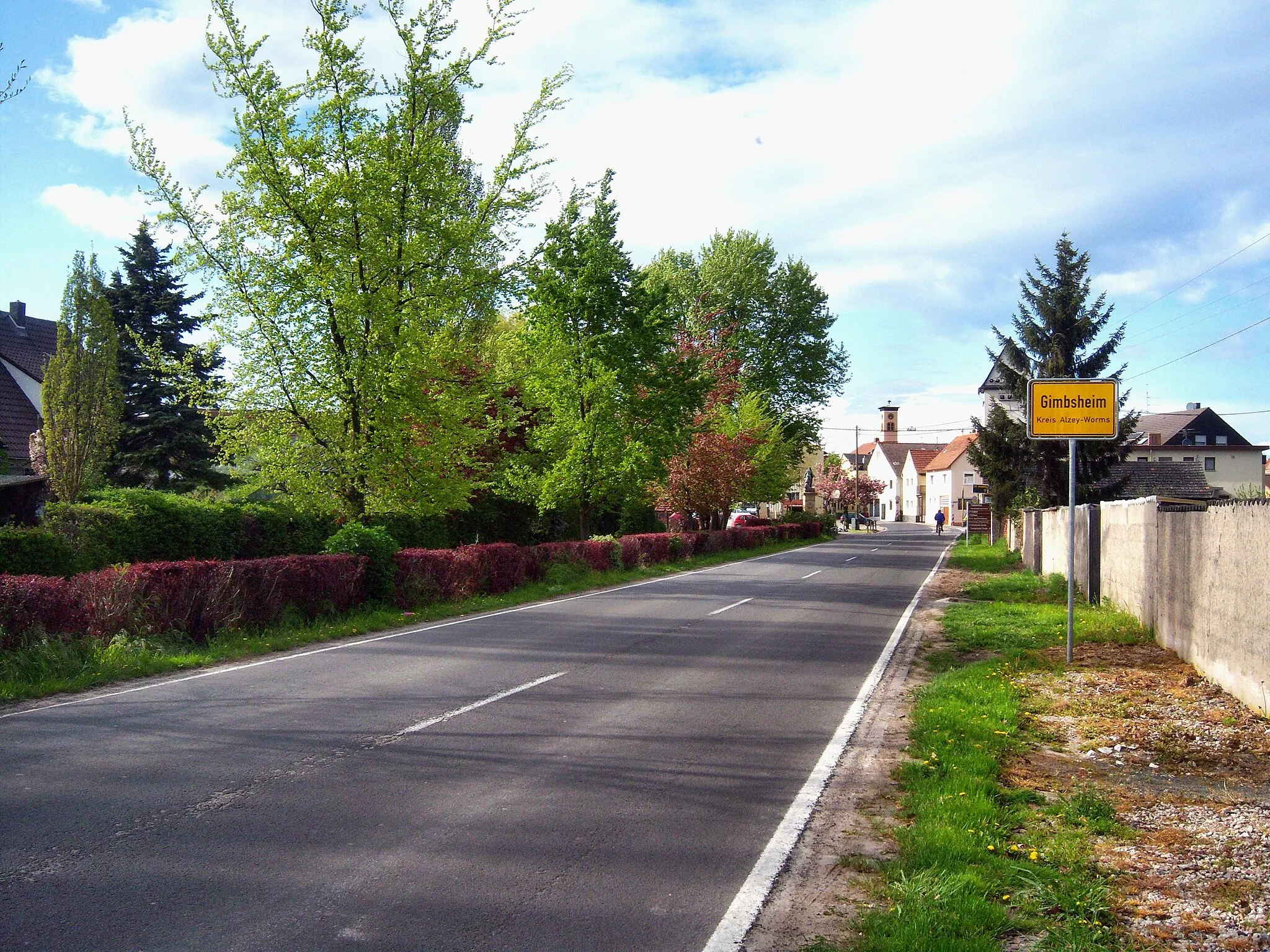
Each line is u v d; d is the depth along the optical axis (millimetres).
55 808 5387
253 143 18422
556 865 4750
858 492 95500
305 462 19547
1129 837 5316
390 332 19078
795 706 8797
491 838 5094
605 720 7906
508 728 7551
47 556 12734
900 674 10773
